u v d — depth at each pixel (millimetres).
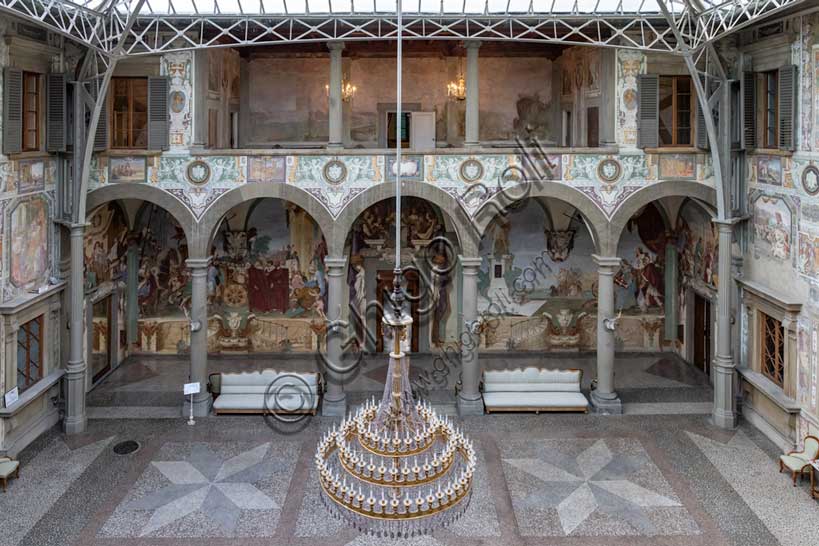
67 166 19109
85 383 19609
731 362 19125
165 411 20328
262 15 18172
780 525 14312
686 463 17062
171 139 19656
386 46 24344
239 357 24875
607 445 18094
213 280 24797
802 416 16859
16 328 17047
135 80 20328
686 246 24125
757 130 18844
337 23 19266
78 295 18734
